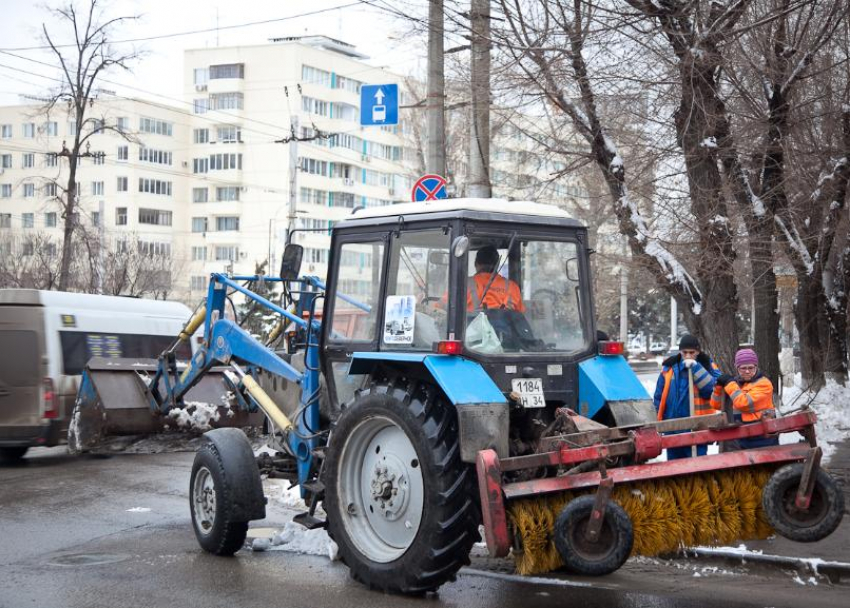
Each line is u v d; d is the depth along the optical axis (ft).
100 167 226.17
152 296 156.25
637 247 43.04
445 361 20.57
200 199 230.68
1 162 238.89
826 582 22.98
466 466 20.11
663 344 223.10
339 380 24.30
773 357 47.70
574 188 58.44
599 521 18.28
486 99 45.83
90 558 25.23
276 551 26.20
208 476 25.84
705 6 39.45
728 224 40.83
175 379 33.68
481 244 21.71
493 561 25.18
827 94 47.57
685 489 19.89
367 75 230.89
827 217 53.36
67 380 45.11
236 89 223.51
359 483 22.57
